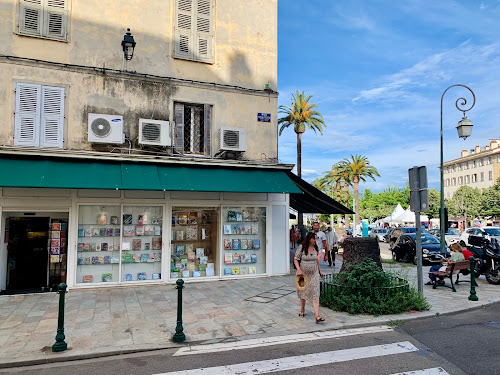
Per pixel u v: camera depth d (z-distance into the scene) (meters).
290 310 7.56
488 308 7.95
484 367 4.71
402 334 6.08
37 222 9.68
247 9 11.74
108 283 9.69
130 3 10.27
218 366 4.84
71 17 9.63
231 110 11.23
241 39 11.58
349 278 7.36
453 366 4.75
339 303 7.29
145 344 5.62
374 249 7.97
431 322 6.80
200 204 10.75
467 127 13.81
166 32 10.62
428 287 10.26
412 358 5.04
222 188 9.54
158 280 10.14
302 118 29.28
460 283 11.11
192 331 6.26
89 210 9.75
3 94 8.86
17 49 9.08
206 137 10.96
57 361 5.09
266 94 11.72
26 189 9.02
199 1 11.10
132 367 4.86
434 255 15.34
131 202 10.01
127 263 10.01
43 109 9.12
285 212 11.80
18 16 9.12
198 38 10.98
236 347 5.55
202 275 10.75
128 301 8.26
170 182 9.19
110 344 5.62
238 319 6.94
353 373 4.56
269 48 11.95
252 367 4.79
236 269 11.11
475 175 68.31
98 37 9.86
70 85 9.46
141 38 10.32
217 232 11.01
